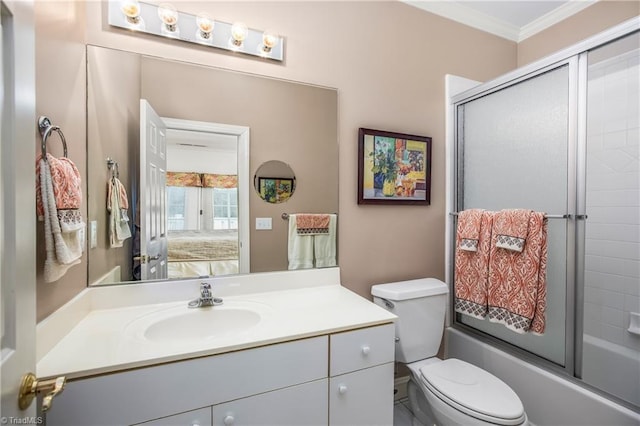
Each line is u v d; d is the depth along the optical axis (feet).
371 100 5.70
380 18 5.75
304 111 5.18
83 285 3.82
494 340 5.75
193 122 4.55
